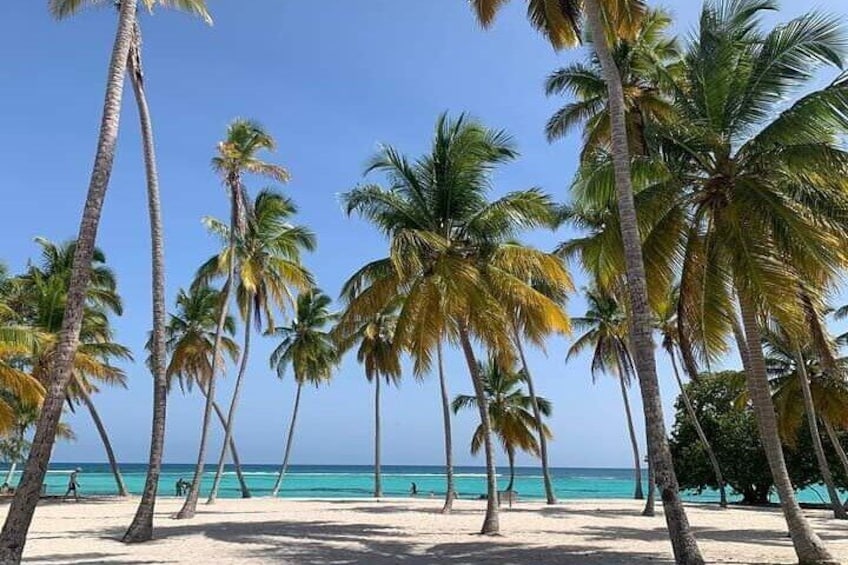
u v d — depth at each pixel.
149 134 17.94
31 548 16.69
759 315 13.75
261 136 26.59
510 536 19.98
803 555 13.47
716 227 14.46
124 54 12.45
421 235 17.61
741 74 14.30
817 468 43.72
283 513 28.55
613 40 15.95
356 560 15.47
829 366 15.20
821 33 13.41
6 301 35.62
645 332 12.16
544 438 37.38
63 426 43.00
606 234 15.12
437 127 20.02
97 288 39.16
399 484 89.12
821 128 13.24
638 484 43.12
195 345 40.97
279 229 30.89
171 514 27.56
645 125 15.06
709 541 18.95
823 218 13.51
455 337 20.22
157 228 17.83
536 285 24.83
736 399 38.84
